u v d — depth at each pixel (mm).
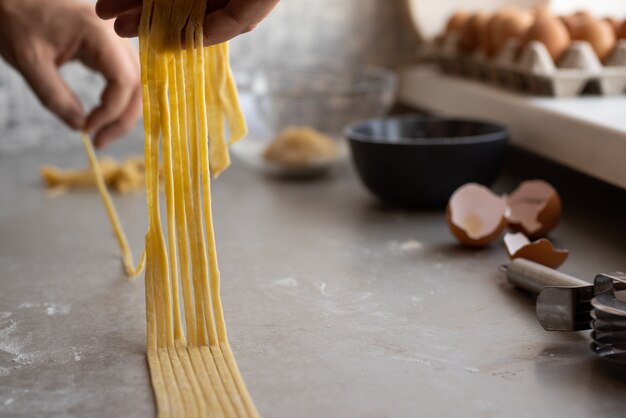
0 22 993
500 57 1218
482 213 1006
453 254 982
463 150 1065
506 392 767
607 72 1145
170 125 823
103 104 1036
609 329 780
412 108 1526
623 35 1174
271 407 760
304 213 1112
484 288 910
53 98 1017
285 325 862
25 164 1314
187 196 825
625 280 789
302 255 991
